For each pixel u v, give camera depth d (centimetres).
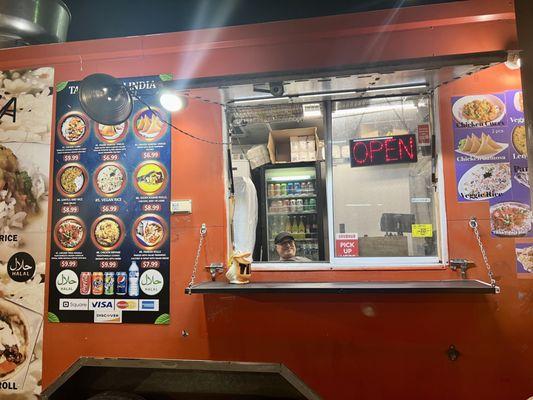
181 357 247
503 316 222
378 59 244
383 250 254
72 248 264
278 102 266
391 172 261
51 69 278
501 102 236
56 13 311
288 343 237
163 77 265
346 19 246
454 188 237
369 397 228
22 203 272
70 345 258
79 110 273
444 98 242
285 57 253
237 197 309
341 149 268
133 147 266
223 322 244
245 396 221
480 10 234
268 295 240
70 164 270
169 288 253
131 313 255
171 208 258
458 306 224
